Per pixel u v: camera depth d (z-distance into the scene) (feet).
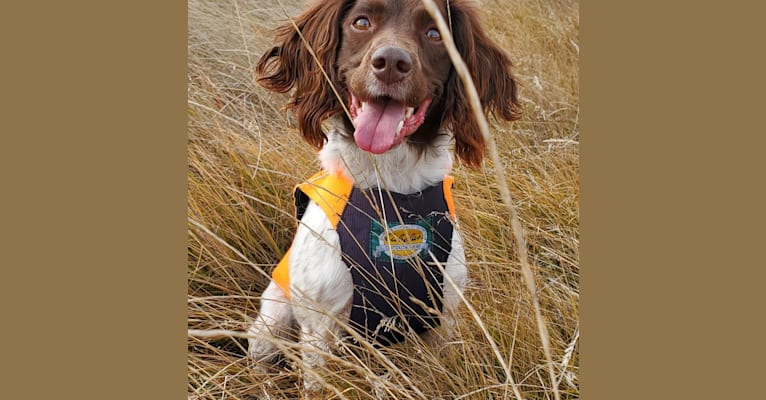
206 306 2.51
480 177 3.15
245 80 3.42
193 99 3.11
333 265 2.36
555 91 3.52
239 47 3.55
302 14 2.55
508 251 2.84
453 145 2.60
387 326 2.25
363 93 2.17
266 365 2.46
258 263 2.85
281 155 3.11
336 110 2.42
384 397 2.23
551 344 2.49
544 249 2.94
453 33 2.46
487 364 2.39
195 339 2.40
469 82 1.47
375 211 2.36
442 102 2.41
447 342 2.41
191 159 2.86
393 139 2.17
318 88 2.44
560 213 3.01
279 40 2.64
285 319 2.65
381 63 2.09
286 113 3.34
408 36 2.24
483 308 2.58
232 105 3.28
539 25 3.77
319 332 2.40
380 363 2.27
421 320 2.46
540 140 3.38
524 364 2.43
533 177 3.11
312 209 2.48
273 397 2.32
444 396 2.36
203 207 2.80
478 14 2.58
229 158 3.02
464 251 2.64
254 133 3.15
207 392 2.25
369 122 2.18
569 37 3.69
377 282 2.36
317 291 2.38
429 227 2.39
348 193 2.40
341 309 2.41
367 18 2.30
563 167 3.19
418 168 2.43
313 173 3.09
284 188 3.03
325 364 2.34
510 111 2.71
